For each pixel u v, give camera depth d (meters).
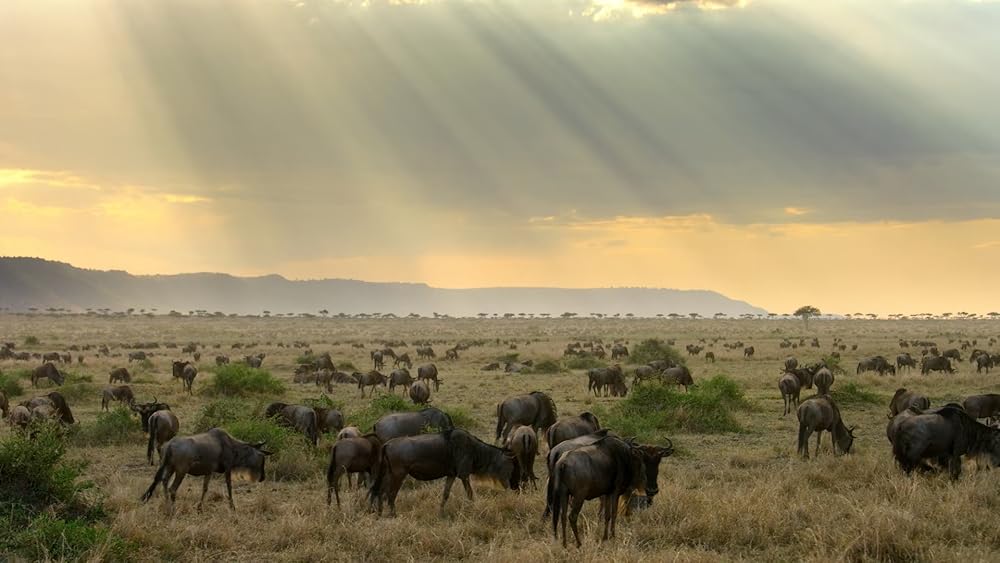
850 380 55.12
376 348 117.88
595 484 15.37
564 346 117.00
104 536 15.26
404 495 20.22
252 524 17.50
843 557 14.15
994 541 15.53
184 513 18.55
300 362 80.50
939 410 20.98
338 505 18.52
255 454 19.70
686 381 49.53
